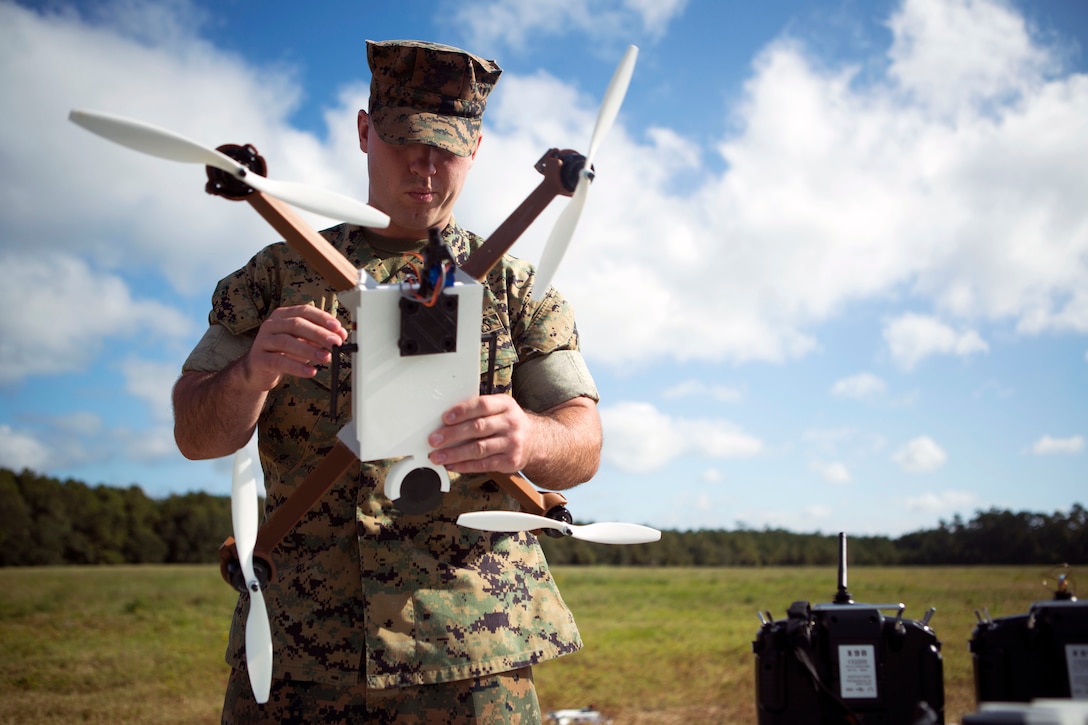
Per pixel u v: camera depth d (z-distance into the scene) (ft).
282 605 6.13
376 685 5.78
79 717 21.27
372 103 6.35
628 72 4.81
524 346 6.82
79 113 4.17
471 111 6.47
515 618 6.34
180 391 6.11
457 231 6.93
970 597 33.01
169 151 4.39
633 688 24.21
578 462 6.24
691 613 36.50
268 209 4.68
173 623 32.71
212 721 21.36
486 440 4.94
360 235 6.75
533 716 6.34
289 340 4.93
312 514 6.28
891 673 5.37
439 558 6.25
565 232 4.93
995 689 5.14
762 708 5.55
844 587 6.05
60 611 34.24
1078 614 4.98
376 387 4.78
